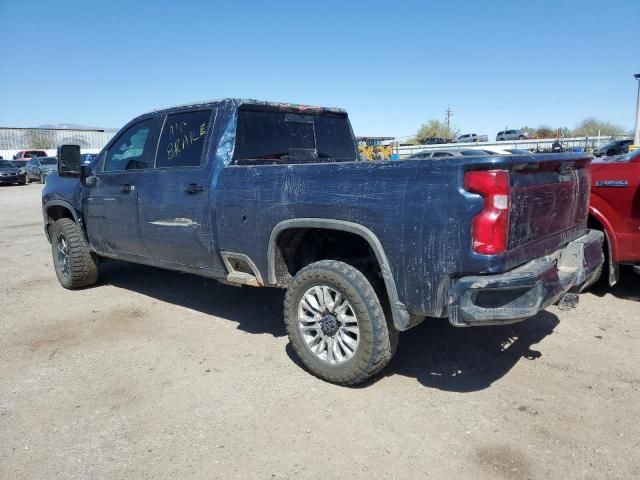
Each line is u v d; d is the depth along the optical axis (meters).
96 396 3.70
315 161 5.32
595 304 5.34
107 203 5.55
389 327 3.57
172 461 2.95
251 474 2.82
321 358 3.81
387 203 3.30
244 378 3.92
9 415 3.47
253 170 4.07
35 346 4.64
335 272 3.62
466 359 4.19
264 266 4.12
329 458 2.95
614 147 34.09
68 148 5.70
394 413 3.39
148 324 5.15
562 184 3.76
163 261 5.14
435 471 2.81
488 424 3.23
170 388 3.79
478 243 3.00
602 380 3.75
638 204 4.97
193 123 4.75
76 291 6.41
